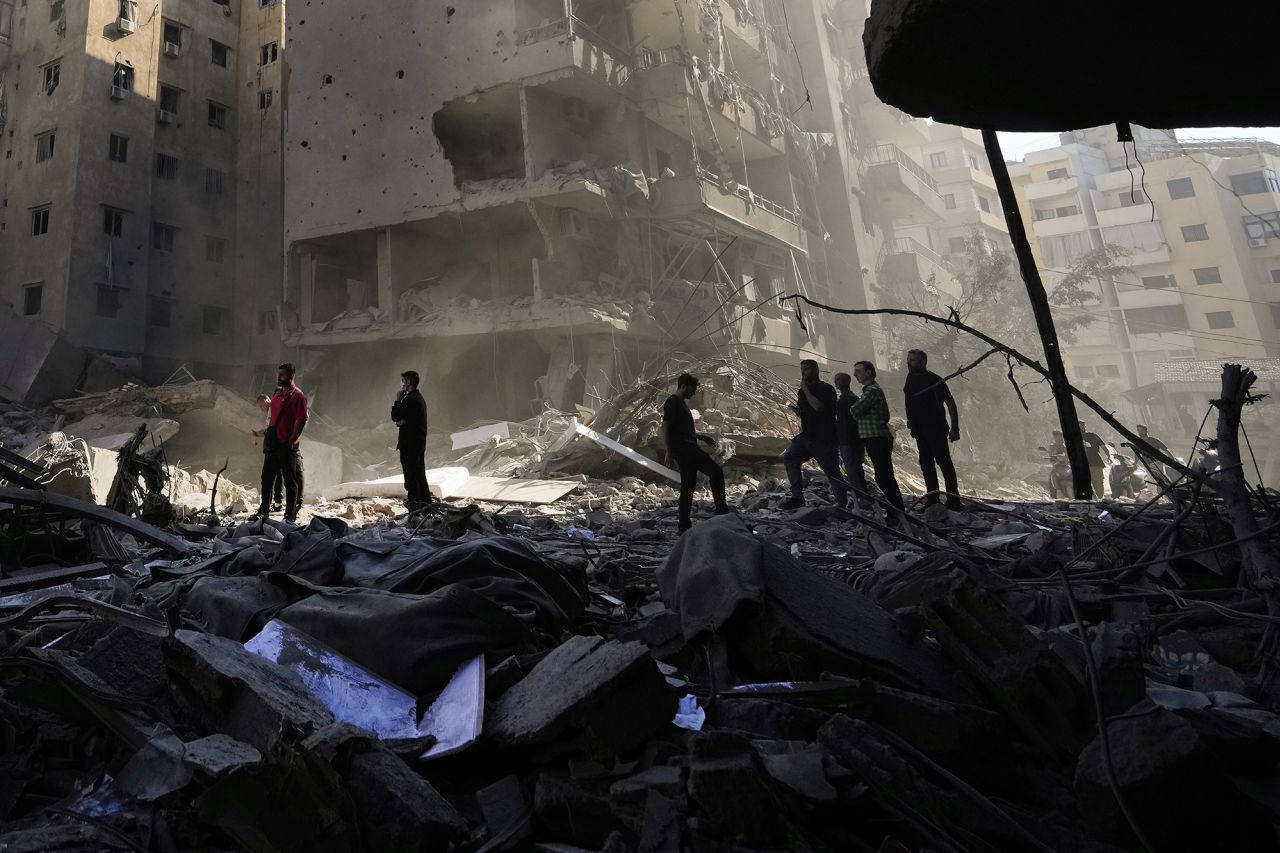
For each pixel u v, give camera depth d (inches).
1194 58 89.7
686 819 58.1
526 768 74.3
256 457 687.1
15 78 1006.4
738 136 933.8
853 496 315.9
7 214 971.9
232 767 62.1
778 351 910.4
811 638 83.7
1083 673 79.4
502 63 730.2
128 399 709.9
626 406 546.0
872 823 61.9
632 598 146.6
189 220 1075.9
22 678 90.4
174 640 79.8
